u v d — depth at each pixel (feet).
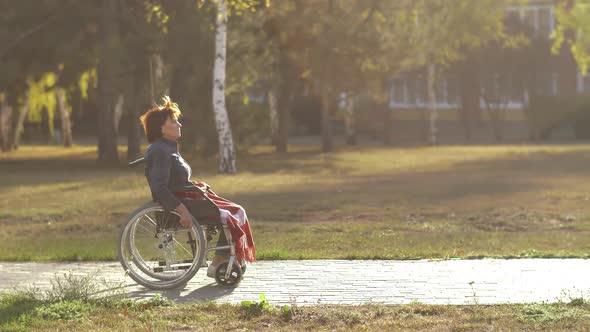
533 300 37.52
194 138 178.40
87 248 57.77
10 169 166.09
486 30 246.88
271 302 37.99
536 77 302.04
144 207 43.16
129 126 181.78
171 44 160.86
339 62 193.36
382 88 211.00
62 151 243.60
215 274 42.16
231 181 128.06
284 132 225.15
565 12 248.11
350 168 162.30
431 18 212.02
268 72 185.47
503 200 96.17
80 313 35.12
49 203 97.60
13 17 167.22
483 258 50.03
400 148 246.68
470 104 312.91
